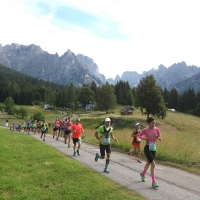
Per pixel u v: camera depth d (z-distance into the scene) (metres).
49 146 16.94
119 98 129.62
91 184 7.46
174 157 12.72
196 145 15.11
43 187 7.17
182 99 120.19
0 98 154.50
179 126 60.59
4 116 108.31
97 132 9.59
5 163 9.95
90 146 18.59
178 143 14.53
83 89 141.12
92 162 11.49
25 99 155.12
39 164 10.23
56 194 6.48
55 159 11.38
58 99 133.62
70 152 14.67
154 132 8.01
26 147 15.30
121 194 6.66
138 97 64.69
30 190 6.73
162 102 63.22
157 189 7.39
